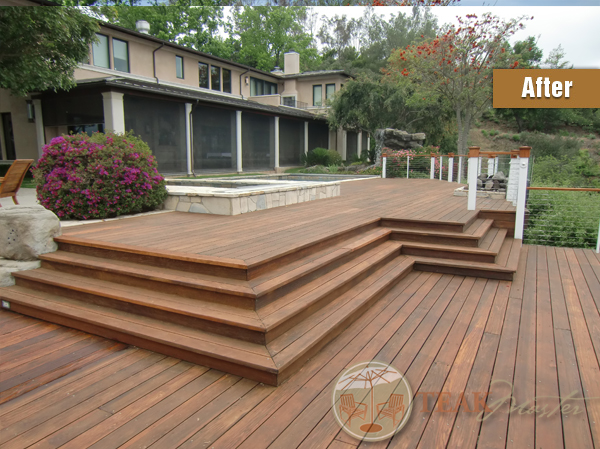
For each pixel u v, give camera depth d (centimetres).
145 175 591
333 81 2414
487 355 289
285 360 247
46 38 1010
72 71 1145
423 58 1672
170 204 638
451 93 1709
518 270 507
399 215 593
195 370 261
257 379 247
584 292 427
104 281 353
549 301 400
